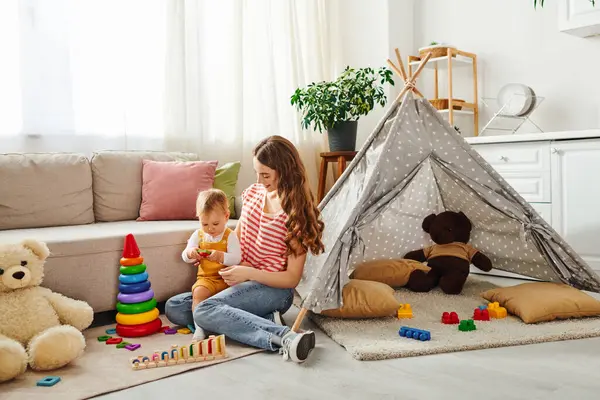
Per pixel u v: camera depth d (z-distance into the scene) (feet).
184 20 11.12
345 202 8.30
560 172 10.21
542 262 8.66
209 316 6.63
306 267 8.50
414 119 7.93
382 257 9.85
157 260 8.04
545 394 5.07
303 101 12.73
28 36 9.33
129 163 9.75
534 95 12.05
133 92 10.69
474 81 13.12
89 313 6.72
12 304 6.23
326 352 6.40
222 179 10.16
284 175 6.86
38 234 7.68
